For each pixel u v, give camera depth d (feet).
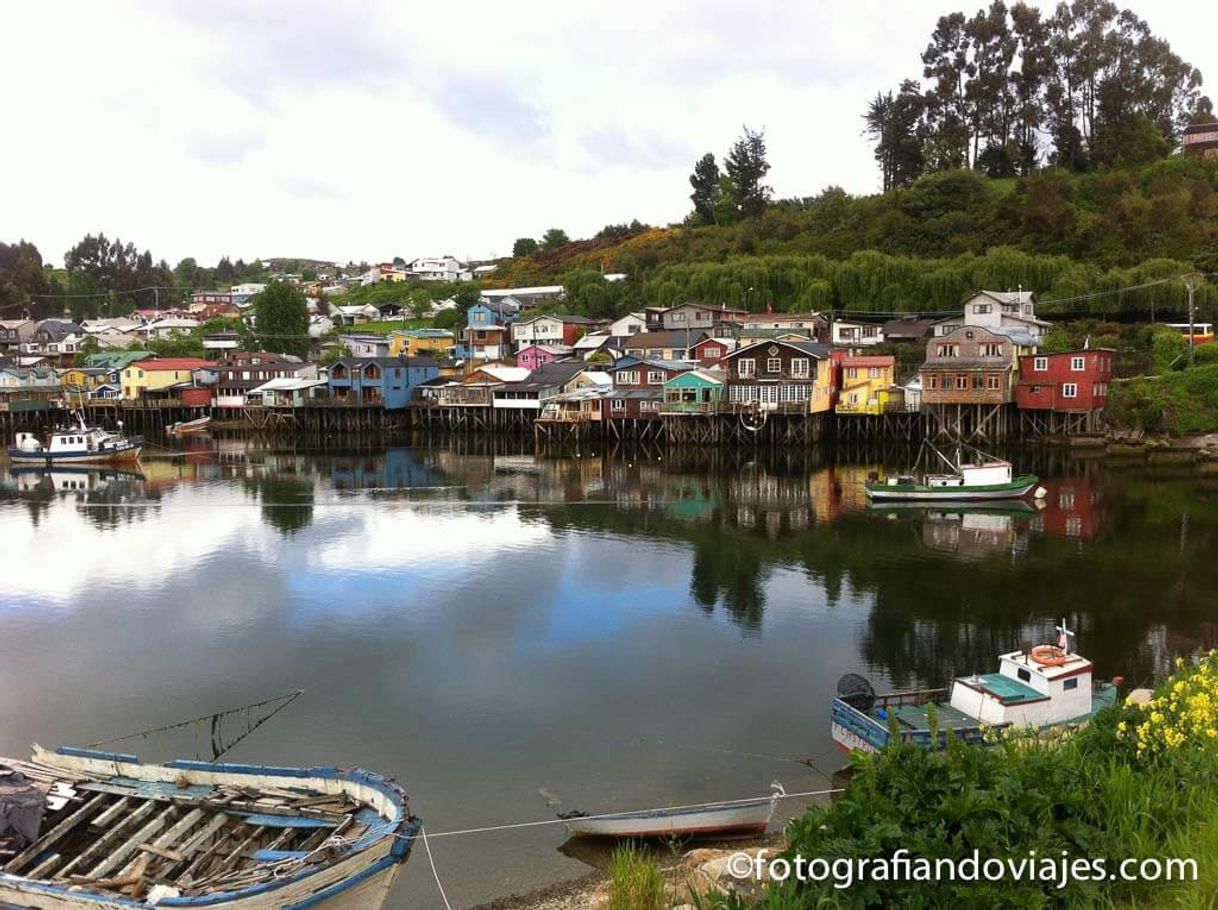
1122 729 37.01
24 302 532.32
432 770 66.13
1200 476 186.39
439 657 89.20
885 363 251.39
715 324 318.04
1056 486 178.60
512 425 279.08
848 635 94.07
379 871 45.01
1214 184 346.33
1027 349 245.86
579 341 347.56
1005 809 27.22
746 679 82.69
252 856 44.62
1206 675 42.86
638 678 83.15
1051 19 435.12
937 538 136.56
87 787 50.78
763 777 64.64
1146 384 225.56
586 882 51.75
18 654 90.79
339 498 175.73
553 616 101.45
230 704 78.59
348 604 106.52
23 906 42.47
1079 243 321.52
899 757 29.71
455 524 150.20
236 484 195.21
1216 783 32.83
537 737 71.41
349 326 469.57
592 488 185.16
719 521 151.33
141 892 41.65
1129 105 414.62
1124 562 120.78
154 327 469.16
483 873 53.06
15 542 139.03
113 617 102.32
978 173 391.24
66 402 321.93
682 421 245.04
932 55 446.60
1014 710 62.69
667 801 61.36
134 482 199.72
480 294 450.30
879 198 408.05
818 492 178.19
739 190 488.85
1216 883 26.35
